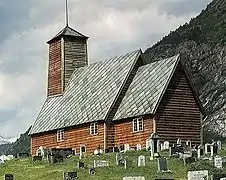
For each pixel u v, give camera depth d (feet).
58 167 171.83
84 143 229.25
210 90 516.73
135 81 226.58
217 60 555.69
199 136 215.72
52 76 278.26
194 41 618.44
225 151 179.32
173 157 166.20
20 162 199.82
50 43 284.00
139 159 154.71
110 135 219.61
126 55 242.17
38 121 266.57
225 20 629.92
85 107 238.07
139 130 208.64
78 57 277.44
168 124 207.41
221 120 451.53
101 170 152.35
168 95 209.77
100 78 247.09
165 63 218.18
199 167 144.15
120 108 220.84
